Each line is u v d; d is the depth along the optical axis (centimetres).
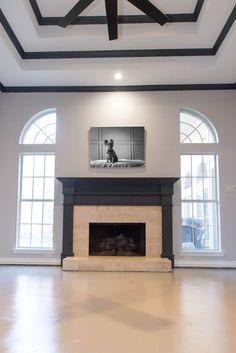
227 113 617
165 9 466
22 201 625
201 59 541
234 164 607
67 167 613
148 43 520
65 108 627
